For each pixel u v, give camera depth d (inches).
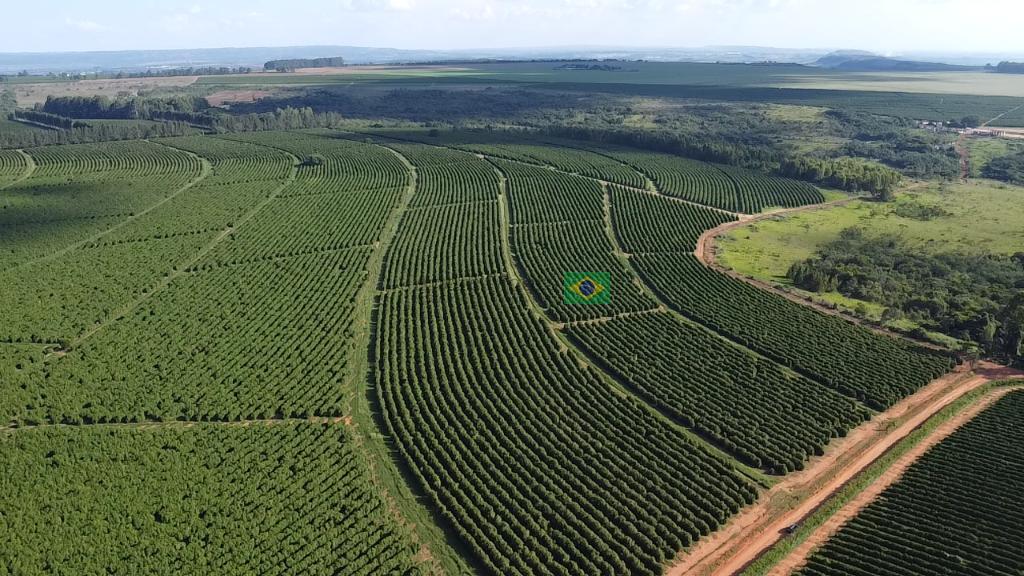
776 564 2618.1
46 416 3417.8
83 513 2731.3
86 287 4950.8
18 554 2534.5
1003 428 3351.4
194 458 3083.2
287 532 2662.4
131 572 2461.9
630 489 2950.3
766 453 3181.6
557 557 2625.5
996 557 2541.8
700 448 3253.0
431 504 2883.9
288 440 3243.1
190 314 4552.2
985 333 4153.5
